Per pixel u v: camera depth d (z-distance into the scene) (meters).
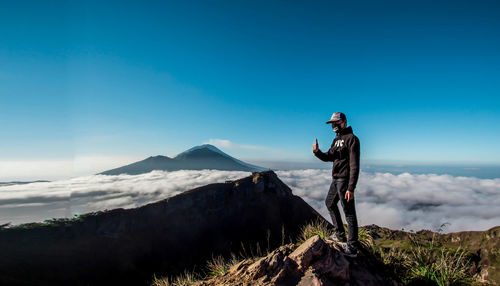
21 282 50.50
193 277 4.95
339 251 3.61
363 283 3.24
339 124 3.99
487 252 3.75
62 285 56.97
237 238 98.06
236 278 3.46
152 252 86.12
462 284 3.47
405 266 3.89
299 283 3.01
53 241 74.50
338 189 3.82
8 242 67.62
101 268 70.94
